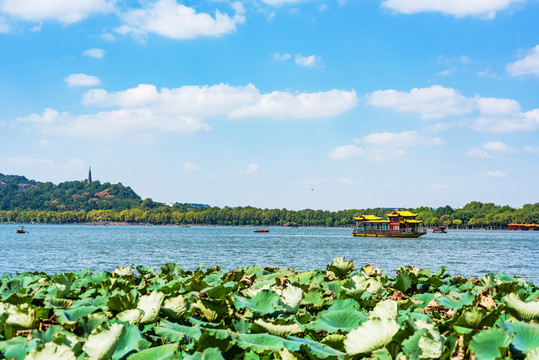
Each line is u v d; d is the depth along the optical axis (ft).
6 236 434.30
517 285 24.80
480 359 12.09
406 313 17.11
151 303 16.11
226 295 18.94
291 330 14.66
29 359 11.07
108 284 25.75
